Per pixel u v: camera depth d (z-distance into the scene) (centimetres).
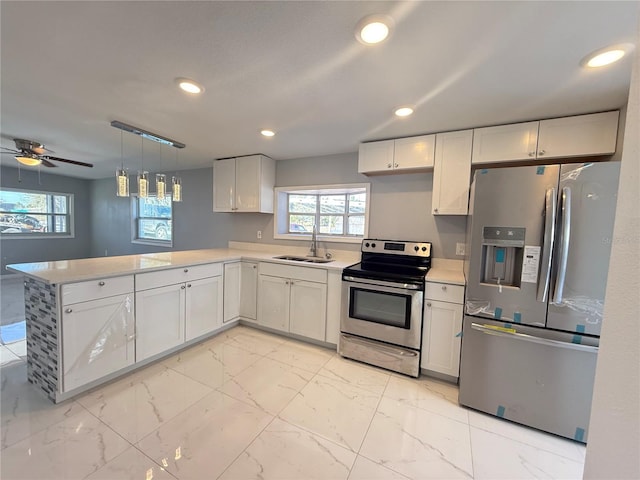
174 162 397
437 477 139
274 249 372
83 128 259
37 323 192
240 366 239
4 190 509
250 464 143
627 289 48
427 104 193
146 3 111
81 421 167
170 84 175
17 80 172
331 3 109
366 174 295
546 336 168
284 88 177
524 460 151
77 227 601
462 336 194
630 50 131
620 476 48
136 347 221
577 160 214
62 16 118
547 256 164
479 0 105
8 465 136
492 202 179
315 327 278
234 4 111
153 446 151
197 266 268
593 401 55
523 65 146
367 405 193
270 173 356
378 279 238
